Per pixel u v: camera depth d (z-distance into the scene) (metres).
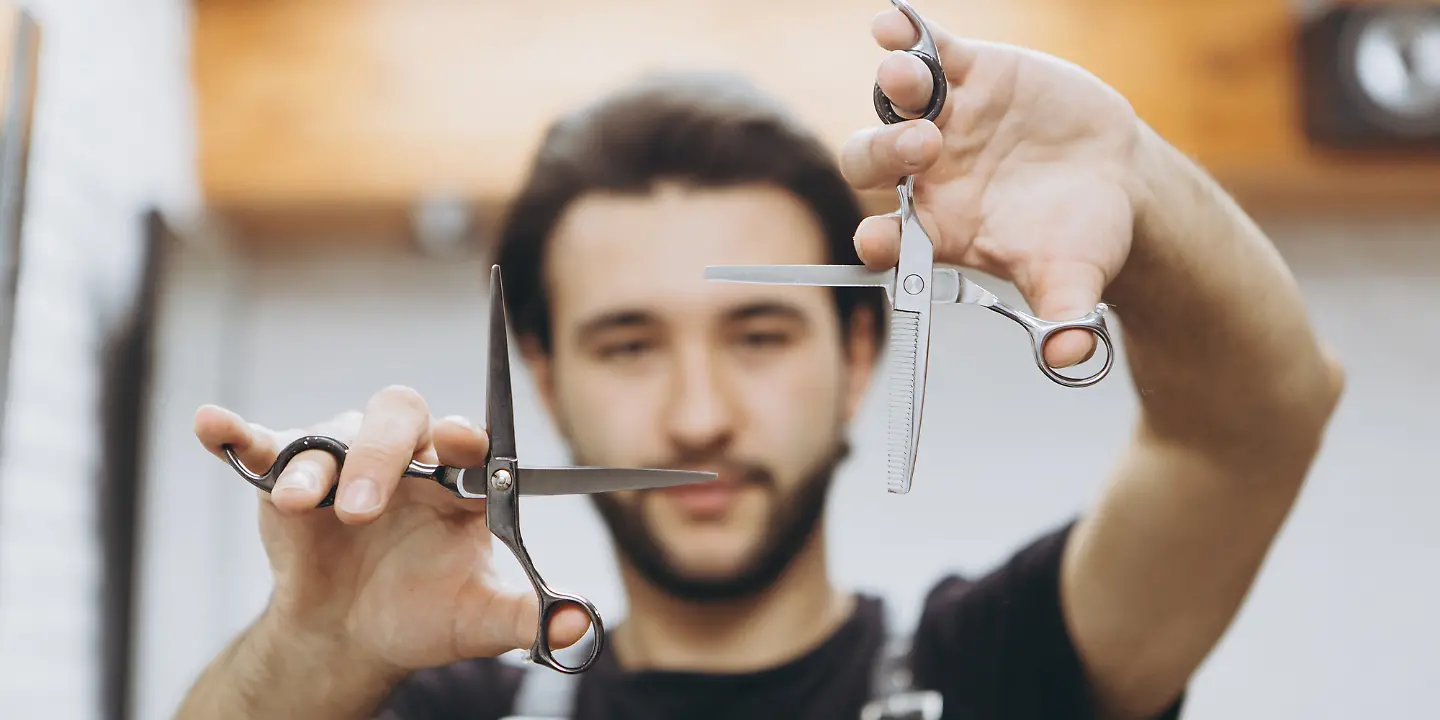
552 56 2.44
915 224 0.72
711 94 1.46
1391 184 2.41
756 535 1.37
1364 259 2.52
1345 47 2.34
